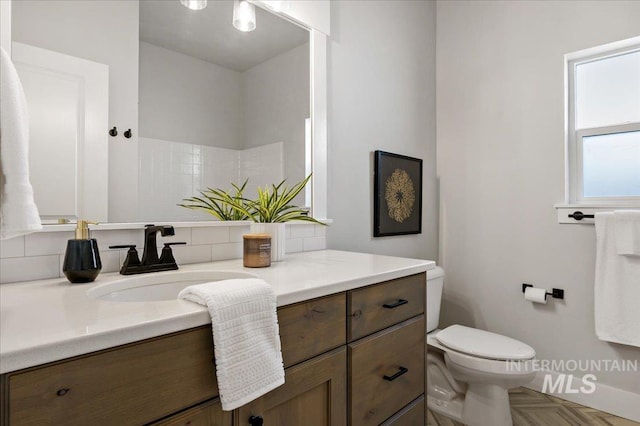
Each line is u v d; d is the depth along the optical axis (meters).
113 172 1.07
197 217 1.27
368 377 1.04
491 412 1.65
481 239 2.32
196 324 0.64
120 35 1.10
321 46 1.69
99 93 1.05
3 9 0.89
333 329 0.93
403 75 2.25
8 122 0.62
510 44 2.21
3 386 0.45
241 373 0.67
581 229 1.94
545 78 2.08
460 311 2.42
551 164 2.05
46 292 0.78
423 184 2.41
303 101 1.62
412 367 1.24
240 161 1.40
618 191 1.95
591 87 2.04
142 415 0.58
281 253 1.31
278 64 1.53
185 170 1.24
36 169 0.93
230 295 0.68
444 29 2.53
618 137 1.95
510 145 2.21
